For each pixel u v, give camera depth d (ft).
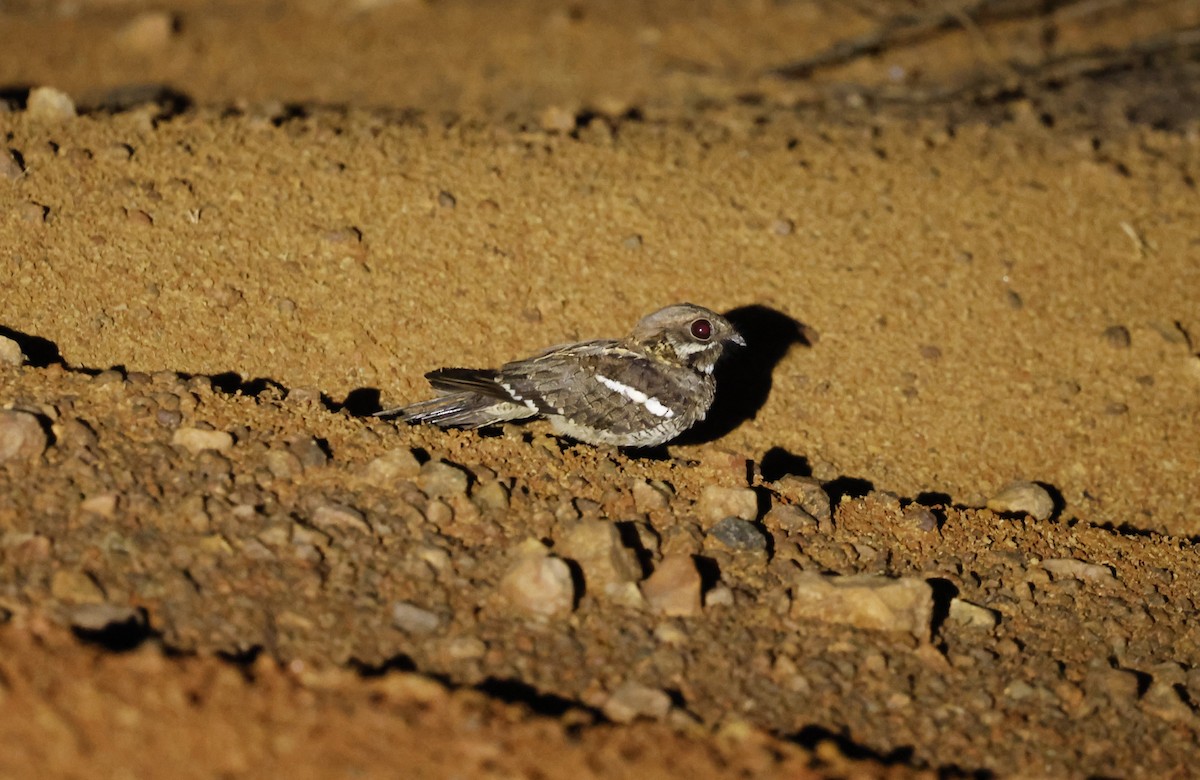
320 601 28.40
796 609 30.78
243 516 29.99
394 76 69.15
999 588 33.22
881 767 26.22
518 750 24.79
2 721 23.66
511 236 44.14
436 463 32.40
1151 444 42.50
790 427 41.22
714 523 32.99
